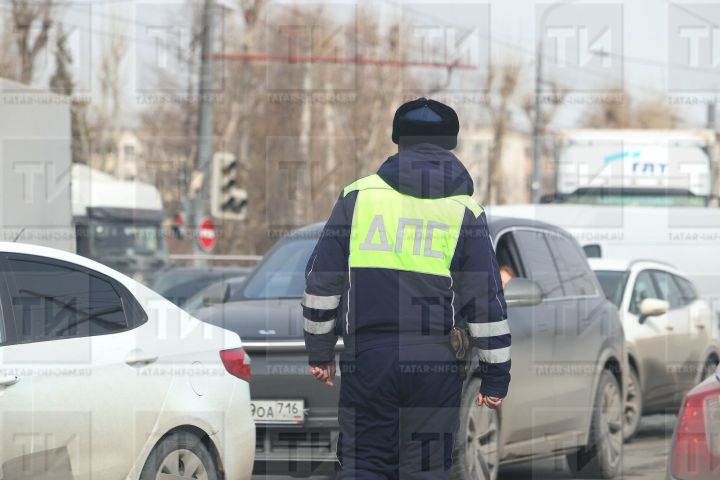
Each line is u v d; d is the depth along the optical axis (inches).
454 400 403.9
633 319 970.1
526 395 622.8
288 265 695.7
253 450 518.6
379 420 399.5
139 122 3235.7
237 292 681.0
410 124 419.2
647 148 1669.5
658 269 1049.5
